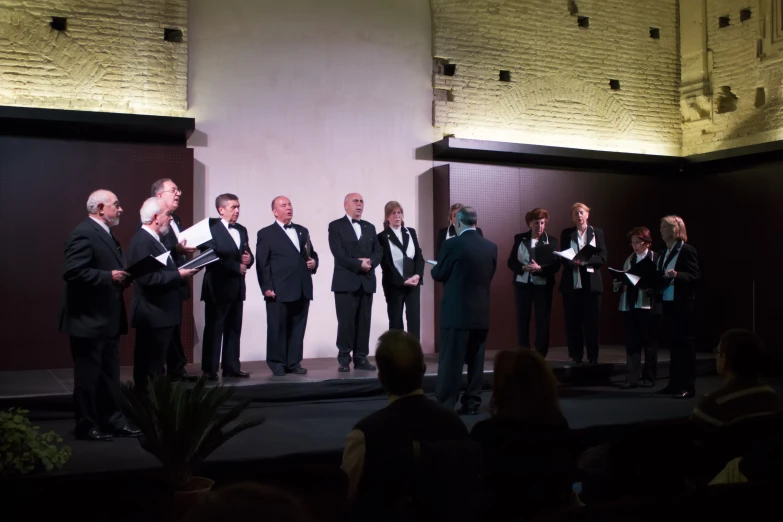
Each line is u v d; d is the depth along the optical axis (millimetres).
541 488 2623
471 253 5812
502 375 2768
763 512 1615
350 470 2713
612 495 3826
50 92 7551
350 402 6547
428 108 9148
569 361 7887
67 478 4016
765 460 2457
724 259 9641
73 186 7473
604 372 7629
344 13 8719
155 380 3867
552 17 9859
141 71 7844
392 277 7348
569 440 2697
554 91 9859
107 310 4930
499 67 9531
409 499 2514
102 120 7289
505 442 2648
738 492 1611
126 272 4824
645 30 10430
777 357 8977
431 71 9188
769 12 9508
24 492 3922
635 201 9938
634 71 10352
